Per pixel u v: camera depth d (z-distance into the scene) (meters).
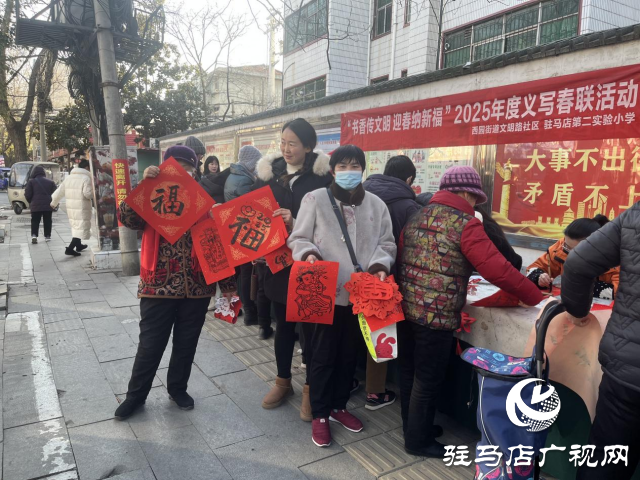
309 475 2.27
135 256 6.39
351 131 5.11
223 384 3.23
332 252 2.40
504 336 2.29
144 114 16.50
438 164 4.11
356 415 2.88
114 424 2.69
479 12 8.04
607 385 1.58
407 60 9.38
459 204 2.21
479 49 8.13
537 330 1.77
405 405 2.52
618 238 1.54
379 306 2.17
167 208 2.63
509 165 3.53
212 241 2.71
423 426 2.38
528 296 2.10
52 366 3.43
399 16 9.52
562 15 6.86
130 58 7.31
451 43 8.62
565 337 1.97
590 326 1.90
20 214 14.98
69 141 17.94
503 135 3.56
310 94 11.54
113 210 6.90
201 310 2.82
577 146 3.11
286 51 12.30
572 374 1.96
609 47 2.91
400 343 2.46
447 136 4.01
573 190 3.15
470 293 2.72
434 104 4.09
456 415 2.77
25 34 6.67
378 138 4.75
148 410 2.86
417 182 4.33
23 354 3.64
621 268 1.52
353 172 2.32
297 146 2.66
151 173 2.60
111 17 6.24
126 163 6.11
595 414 1.72
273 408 2.92
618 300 1.53
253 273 4.09
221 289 2.82
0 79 14.13
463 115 3.86
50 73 12.62
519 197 3.49
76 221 7.65
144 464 2.32
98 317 4.55
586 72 3.01
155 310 2.70
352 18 10.58
